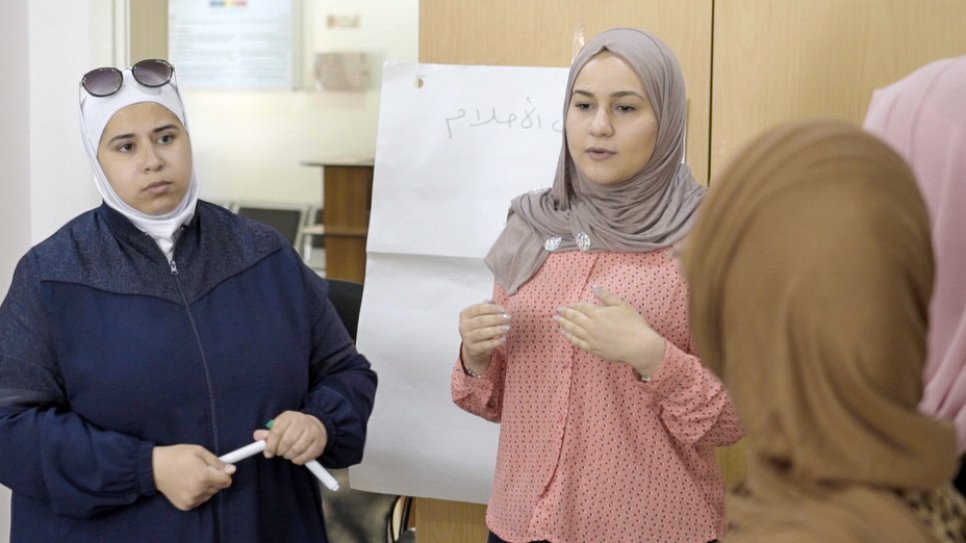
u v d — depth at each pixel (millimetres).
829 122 656
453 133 2076
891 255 602
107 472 1570
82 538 1631
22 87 2549
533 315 1649
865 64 1932
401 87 2100
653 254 1625
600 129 1586
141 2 2602
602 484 1571
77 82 2539
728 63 1986
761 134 669
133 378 1619
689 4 1997
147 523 1620
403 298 2107
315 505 1808
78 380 1620
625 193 1637
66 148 2555
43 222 2586
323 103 6254
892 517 603
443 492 2111
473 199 2070
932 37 1904
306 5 6191
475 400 1724
